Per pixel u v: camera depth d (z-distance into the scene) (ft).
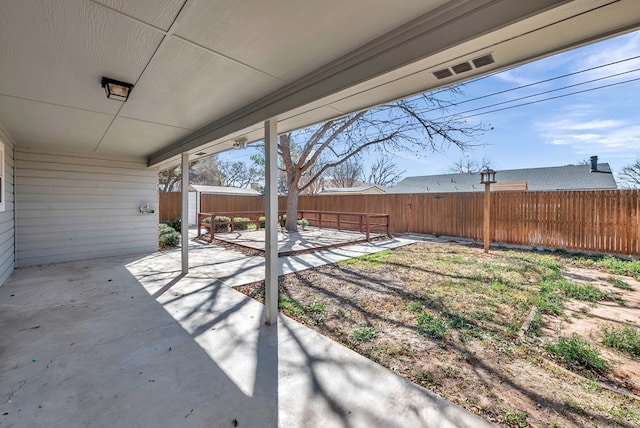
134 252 21.52
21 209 17.03
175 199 39.45
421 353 7.71
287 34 5.83
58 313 10.29
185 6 4.95
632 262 18.20
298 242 25.81
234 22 5.41
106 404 5.77
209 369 6.98
